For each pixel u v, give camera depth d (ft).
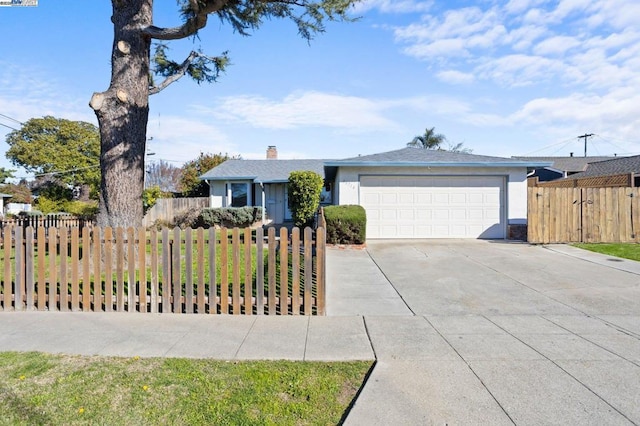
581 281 22.94
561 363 11.43
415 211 42.47
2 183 118.83
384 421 8.36
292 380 10.36
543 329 14.65
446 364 11.33
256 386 10.00
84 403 9.11
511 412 8.73
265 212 70.03
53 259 16.96
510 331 14.40
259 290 16.40
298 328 14.67
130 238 16.80
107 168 24.44
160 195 72.59
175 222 66.74
